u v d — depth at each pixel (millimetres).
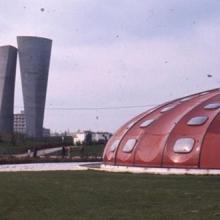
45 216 15734
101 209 16891
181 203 17922
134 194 20562
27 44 137000
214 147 31234
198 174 30625
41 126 139125
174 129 33875
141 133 36219
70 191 21891
